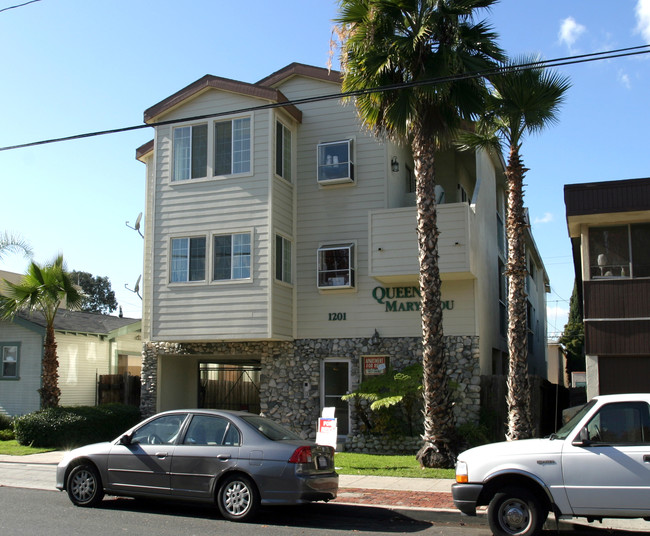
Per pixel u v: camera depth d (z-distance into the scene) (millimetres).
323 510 10602
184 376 22344
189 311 18672
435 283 14414
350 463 14727
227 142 18984
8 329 23109
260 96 18688
